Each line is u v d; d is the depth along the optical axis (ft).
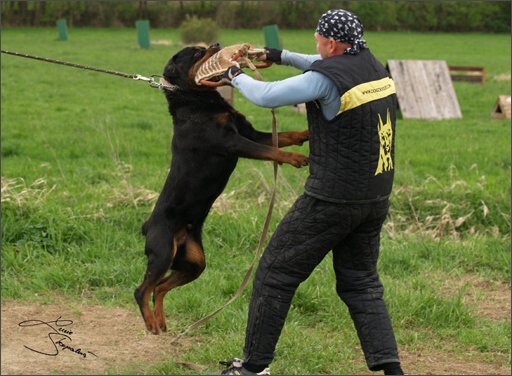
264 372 19.24
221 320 24.43
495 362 22.30
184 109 20.47
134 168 46.68
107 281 28.27
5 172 44.50
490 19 227.61
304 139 20.44
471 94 96.48
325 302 26.08
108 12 207.21
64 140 57.57
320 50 18.28
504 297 27.91
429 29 226.38
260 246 20.88
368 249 19.19
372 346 18.89
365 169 17.62
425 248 31.89
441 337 24.17
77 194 37.22
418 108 78.33
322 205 17.87
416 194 37.63
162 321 21.61
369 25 219.82
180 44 156.15
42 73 103.30
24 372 20.65
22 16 199.52
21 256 29.78
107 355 22.15
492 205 36.42
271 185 38.50
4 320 24.54
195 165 20.20
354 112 17.17
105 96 85.05
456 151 57.26
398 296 26.22
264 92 17.25
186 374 20.84
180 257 21.53
